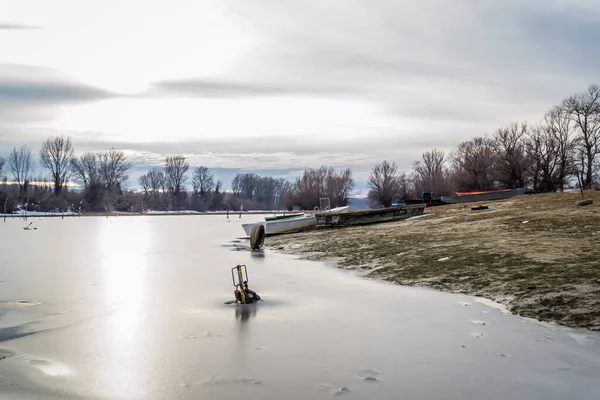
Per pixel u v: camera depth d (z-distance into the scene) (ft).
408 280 59.21
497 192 177.88
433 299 49.21
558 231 79.77
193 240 144.87
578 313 40.06
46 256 100.22
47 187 428.97
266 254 97.14
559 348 33.99
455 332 38.34
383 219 139.74
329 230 131.23
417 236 94.38
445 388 28.63
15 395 28.94
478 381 29.43
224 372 31.81
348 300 50.55
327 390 28.76
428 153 390.21
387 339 37.37
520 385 28.76
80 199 430.20
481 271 57.47
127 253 105.81
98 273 74.08
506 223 96.32
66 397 28.71
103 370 32.55
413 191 368.89
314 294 53.98
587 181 231.50
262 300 51.78
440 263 64.95
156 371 32.19
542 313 41.37
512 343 35.27
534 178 240.94
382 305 47.73
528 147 247.50
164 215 438.40
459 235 88.58
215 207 524.93
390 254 77.56
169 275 71.00
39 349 36.73
